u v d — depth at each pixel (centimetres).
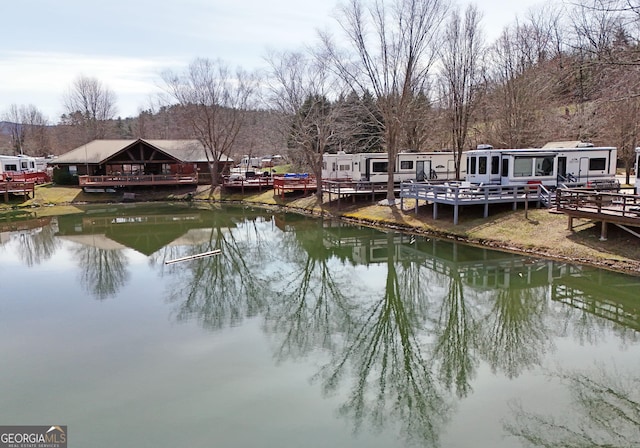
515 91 3178
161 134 7931
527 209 1956
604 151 2297
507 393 830
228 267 1861
